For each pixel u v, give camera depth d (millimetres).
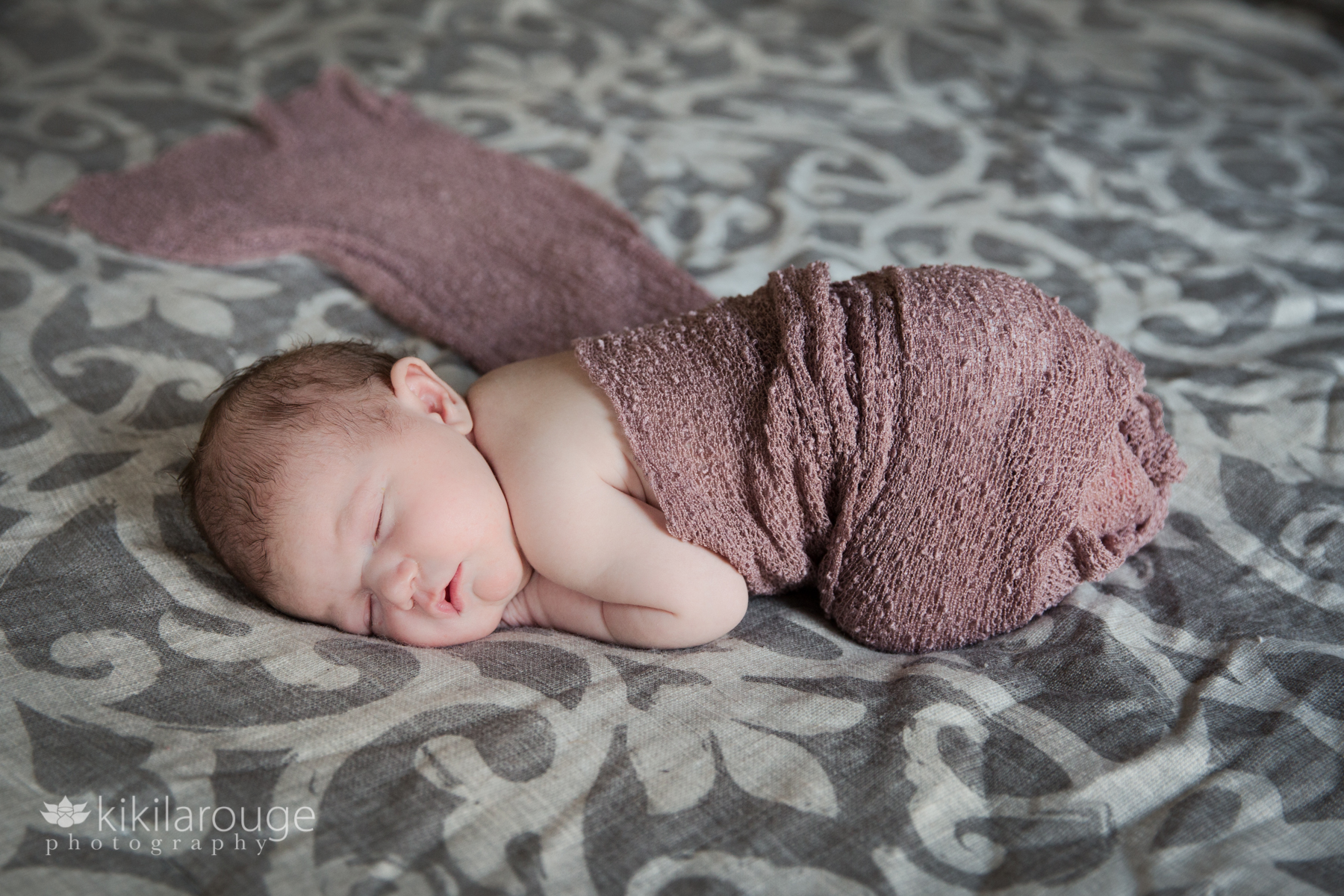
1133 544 1000
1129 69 2055
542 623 1002
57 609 933
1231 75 2047
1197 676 891
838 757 803
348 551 903
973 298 941
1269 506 1075
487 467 962
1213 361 1282
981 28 2197
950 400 905
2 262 1398
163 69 2016
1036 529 923
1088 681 879
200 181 1609
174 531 1024
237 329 1298
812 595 1051
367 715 835
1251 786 784
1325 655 903
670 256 1479
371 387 974
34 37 2129
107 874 724
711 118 1840
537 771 789
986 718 842
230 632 918
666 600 919
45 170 1656
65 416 1146
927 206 1594
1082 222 1562
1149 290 1407
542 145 1739
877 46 2094
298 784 777
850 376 919
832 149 1743
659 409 948
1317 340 1310
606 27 2189
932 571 932
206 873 722
